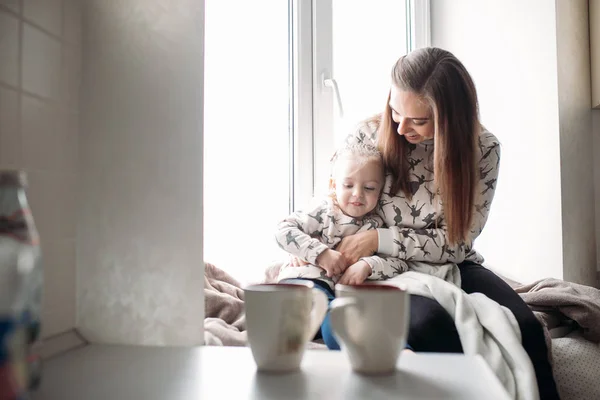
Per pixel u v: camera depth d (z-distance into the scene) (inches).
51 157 21.8
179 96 25.4
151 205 24.6
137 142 24.5
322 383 17.5
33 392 16.4
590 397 54.6
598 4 79.3
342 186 58.5
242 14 72.6
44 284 21.3
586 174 81.2
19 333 11.9
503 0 82.7
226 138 71.2
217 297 56.2
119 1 24.2
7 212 13.6
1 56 19.0
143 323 24.1
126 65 24.4
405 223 59.9
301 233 57.2
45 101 21.4
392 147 60.4
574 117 79.1
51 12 21.8
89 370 18.8
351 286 20.3
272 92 75.0
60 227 22.3
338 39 79.0
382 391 16.7
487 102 85.6
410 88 56.4
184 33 25.5
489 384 17.3
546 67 77.8
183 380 17.7
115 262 23.7
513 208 82.9
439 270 56.5
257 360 18.8
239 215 72.0
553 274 77.2
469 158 56.9
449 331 45.7
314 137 77.0
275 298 18.6
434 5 88.9
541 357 47.8
